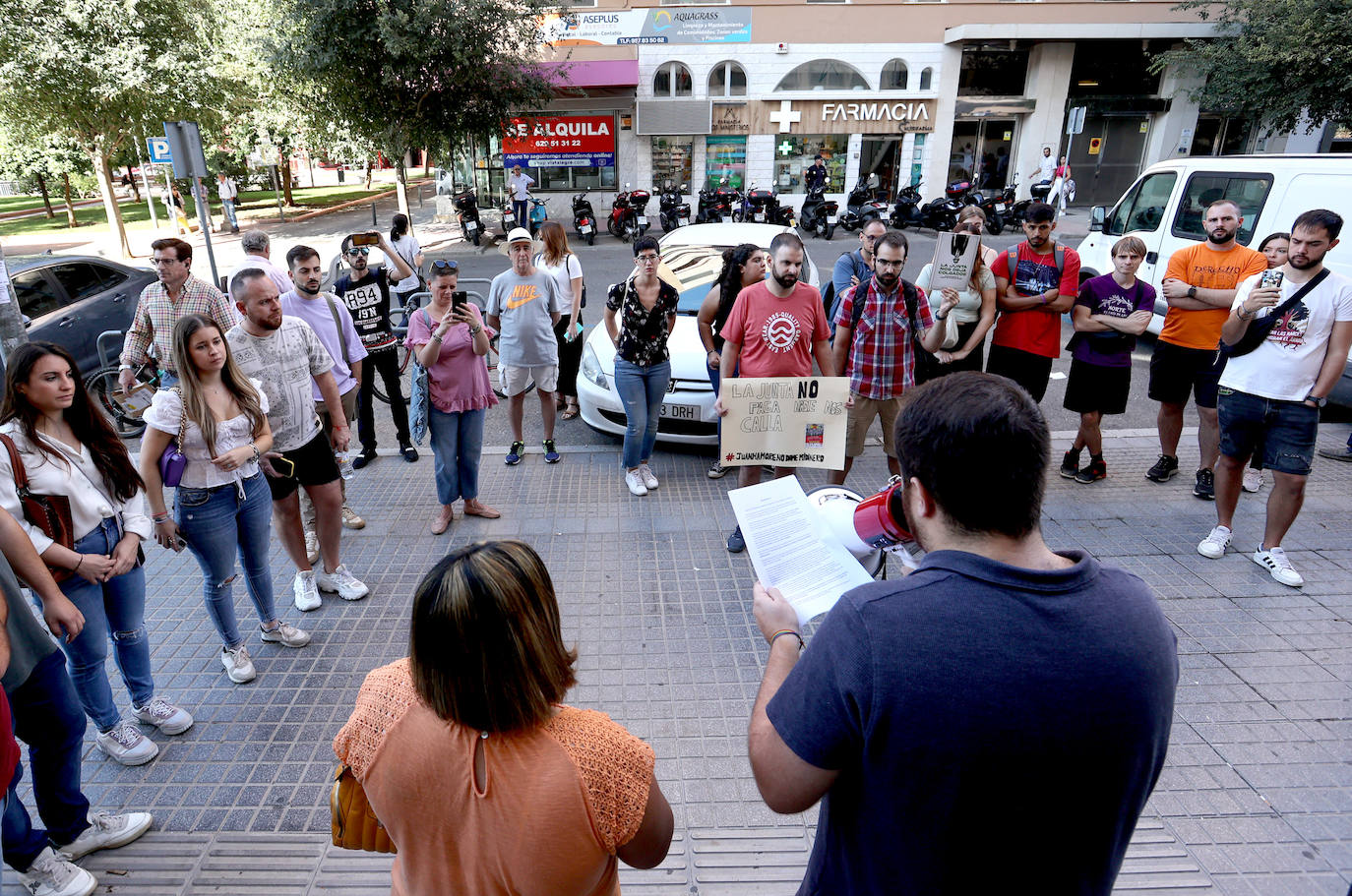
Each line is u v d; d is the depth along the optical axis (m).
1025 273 5.09
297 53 14.38
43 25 13.66
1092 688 1.06
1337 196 6.38
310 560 4.55
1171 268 5.06
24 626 2.24
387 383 5.92
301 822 2.76
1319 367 3.87
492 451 6.21
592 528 4.88
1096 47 21.05
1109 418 7.02
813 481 5.54
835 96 20.30
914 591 1.14
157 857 2.60
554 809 1.23
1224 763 2.97
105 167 16.56
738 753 3.05
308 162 40.59
